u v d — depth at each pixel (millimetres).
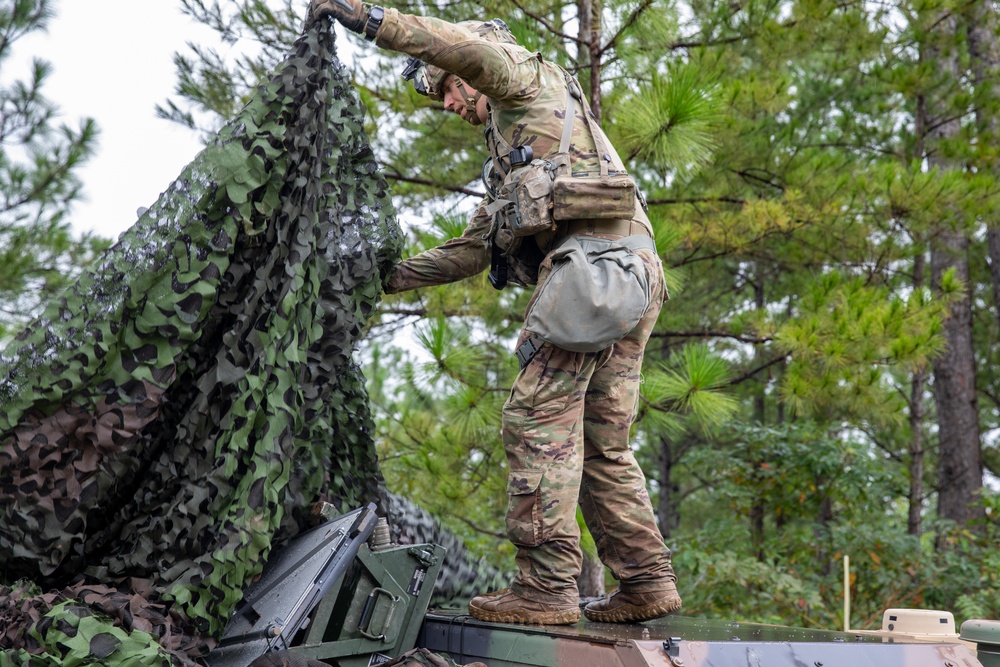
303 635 2791
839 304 6789
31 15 9055
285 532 3145
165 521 2693
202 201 2734
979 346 14336
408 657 2578
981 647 3139
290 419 2773
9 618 2482
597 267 2854
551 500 2900
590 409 3129
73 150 9195
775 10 7277
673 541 9812
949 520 9461
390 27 2805
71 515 2703
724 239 6867
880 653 2699
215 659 2658
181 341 2723
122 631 2447
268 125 2807
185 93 6309
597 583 5785
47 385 2674
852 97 11648
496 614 2953
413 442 6734
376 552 3006
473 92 3191
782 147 8344
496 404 5719
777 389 7086
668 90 5172
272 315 2793
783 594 8359
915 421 10180
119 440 2699
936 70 9875
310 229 2902
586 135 3000
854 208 7379
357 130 3244
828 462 9117
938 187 7266
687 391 5227
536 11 5762
